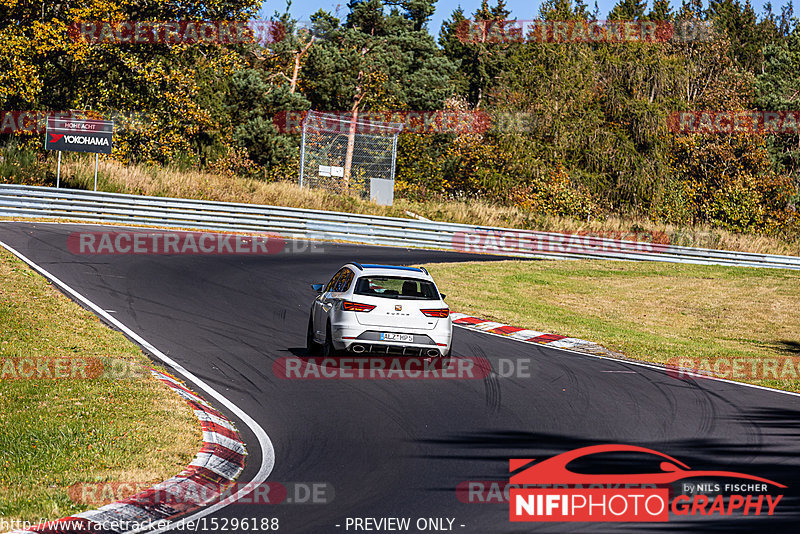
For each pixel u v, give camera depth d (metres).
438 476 30.34
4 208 103.81
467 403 42.72
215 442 33.53
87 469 28.70
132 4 151.62
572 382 49.94
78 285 68.06
